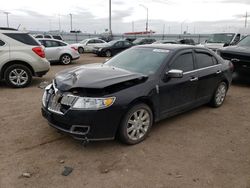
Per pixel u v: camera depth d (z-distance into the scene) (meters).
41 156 3.66
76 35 47.03
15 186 3.01
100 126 3.66
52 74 10.63
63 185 3.05
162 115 4.56
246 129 4.90
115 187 3.04
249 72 8.53
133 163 3.55
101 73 4.17
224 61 6.33
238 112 5.89
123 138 3.93
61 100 3.74
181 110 4.99
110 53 21.19
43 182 3.09
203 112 5.80
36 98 6.59
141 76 4.17
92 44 24.50
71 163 3.51
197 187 3.09
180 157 3.75
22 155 3.67
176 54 4.86
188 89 4.99
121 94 3.77
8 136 4.25
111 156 3.71
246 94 7.75
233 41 16.94
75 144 4.03
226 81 6.27
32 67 7.88
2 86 7.99
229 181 3.23
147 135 4.38
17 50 7.65
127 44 22.06
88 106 3.58
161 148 4.01
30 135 4.30
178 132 4.64
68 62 14.83
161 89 4.36
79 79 3.91
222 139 4.42
